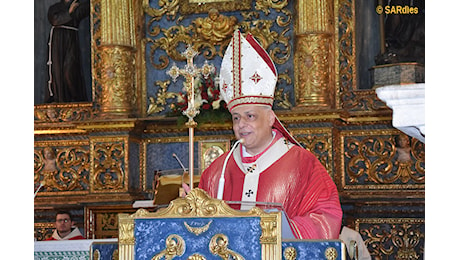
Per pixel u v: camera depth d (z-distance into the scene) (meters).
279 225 3.34
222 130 9.55
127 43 10.16
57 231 9.01
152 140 10.05
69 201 10.06
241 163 4.71
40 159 10.38
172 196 6.39
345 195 9.35
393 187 9.48
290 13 9.95
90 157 9.84
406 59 9.70
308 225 3.94
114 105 10.05
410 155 9.46
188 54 3.95
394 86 3.35
